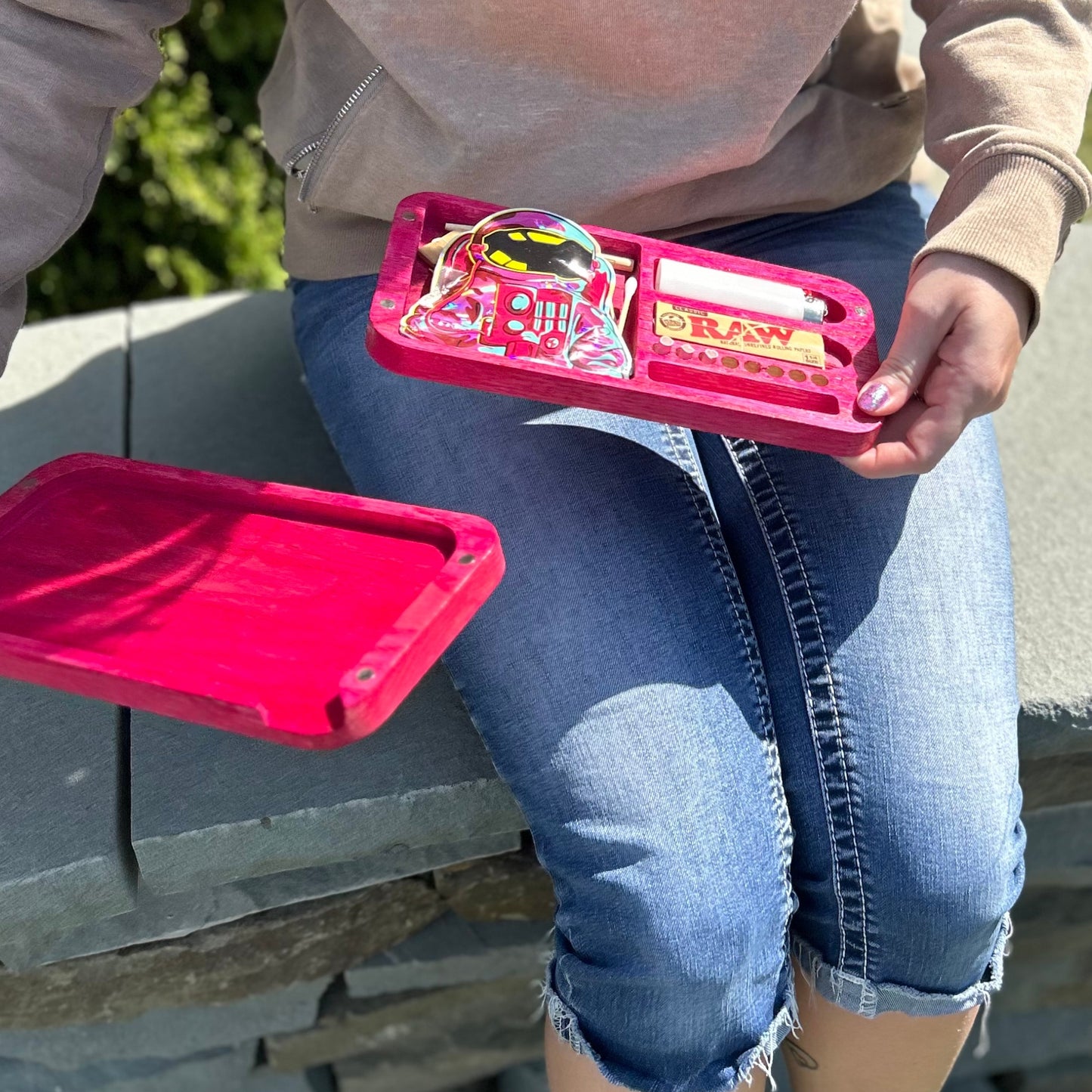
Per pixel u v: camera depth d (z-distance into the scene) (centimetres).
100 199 254
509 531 88
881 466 82
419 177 94
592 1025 84
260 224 273
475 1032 127
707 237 106
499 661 85
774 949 83
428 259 89
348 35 95
